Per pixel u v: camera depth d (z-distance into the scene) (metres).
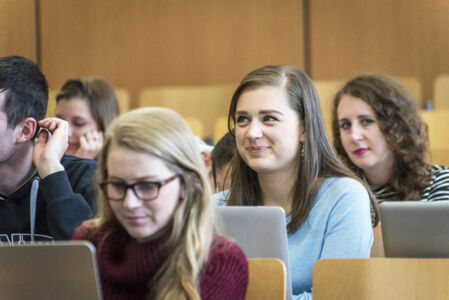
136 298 2.63
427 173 5.05
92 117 5.99
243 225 3.16
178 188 2.53
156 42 11.16
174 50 11.14
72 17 11.17
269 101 3.71
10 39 11.05
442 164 5.94
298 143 3.79
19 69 3.62
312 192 3.76
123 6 11.17
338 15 10.73
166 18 11.14
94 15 11.18
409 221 3.37
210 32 11.05
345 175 3.87
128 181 2.47
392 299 3.06
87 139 5.96
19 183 3.68
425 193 5.05
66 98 6.02
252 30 10.95
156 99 9.74
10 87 3.56
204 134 9.69
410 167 5.04
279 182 3.83
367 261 3.11
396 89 5.09
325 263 3.13
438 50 10.49
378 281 3.08
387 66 10.65
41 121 3.71
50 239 3.62
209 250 2.57
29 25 11.07
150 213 2.49
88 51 11.21
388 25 10.62
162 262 2.57
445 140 7.49
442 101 9.66
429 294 3.03
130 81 11.23
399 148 5.03
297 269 3.70
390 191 5.11
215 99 9.69
